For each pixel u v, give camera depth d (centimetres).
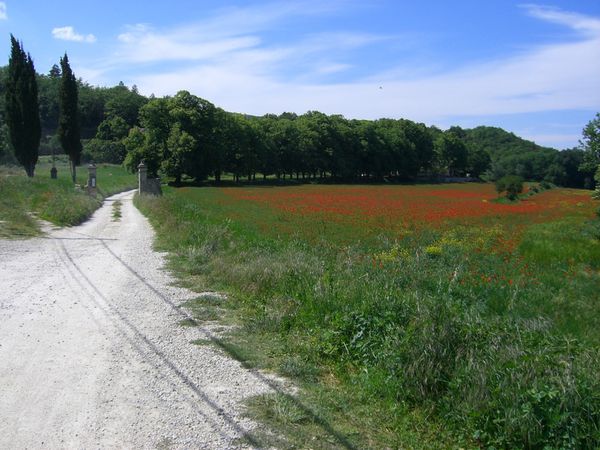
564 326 869
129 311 809
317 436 451
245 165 8062
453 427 470
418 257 1371
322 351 644
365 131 10488
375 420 488
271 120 9688
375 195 5284
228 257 1187
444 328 574
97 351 626
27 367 568
